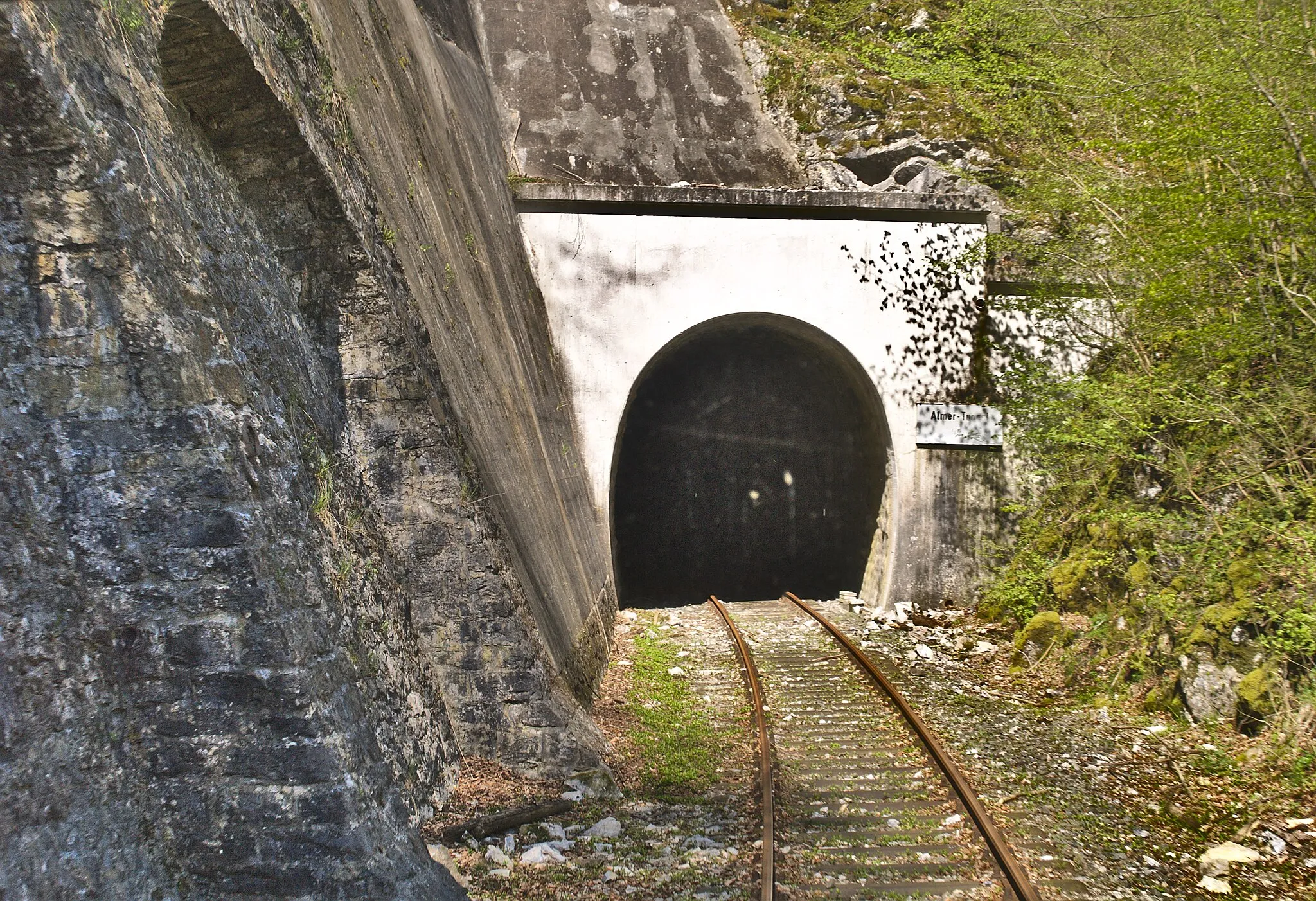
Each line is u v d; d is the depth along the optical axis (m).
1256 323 8.58
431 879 4.50
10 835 3.39
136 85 4.06
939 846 6.19
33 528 3.69
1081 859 5.98
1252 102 8.19
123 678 3.97
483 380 8.29
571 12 18.42
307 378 5.41
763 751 7.81
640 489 19.75
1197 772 7.34
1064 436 10.88
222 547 3.93
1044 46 12.15
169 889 4.02
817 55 17.91
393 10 9.23
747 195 14.41
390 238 6.41
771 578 19.62
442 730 6.27
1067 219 12.92
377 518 6.20
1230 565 8.71
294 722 4.04
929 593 14.69
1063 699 9.87
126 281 3.73
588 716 8.18
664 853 5.86
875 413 15.23
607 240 14.49
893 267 14.68
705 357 18.53
